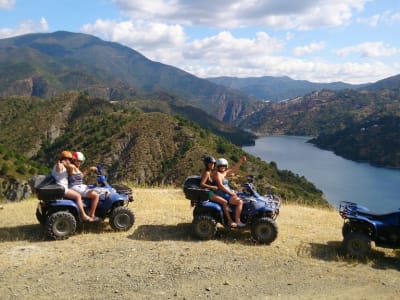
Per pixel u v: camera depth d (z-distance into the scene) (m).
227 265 7.13
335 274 6.99
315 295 6.17
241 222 8.61
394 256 8.09
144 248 7.81
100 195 8.69
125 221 8.83
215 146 131.62
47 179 8.37
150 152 130.00
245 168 111.81
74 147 150.38
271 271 6.99
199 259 7.34
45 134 176.50
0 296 5.77
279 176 117.38
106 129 153.50
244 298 5.96
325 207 15.24
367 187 144.12
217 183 8.50
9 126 182.88
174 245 8.04
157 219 10.00
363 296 6.19
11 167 66.62
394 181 158.75
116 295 5.91
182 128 140.75
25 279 6.34
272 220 8.33
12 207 11.61
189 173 114.12
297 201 15.91
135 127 144.88
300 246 8.36
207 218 8.37
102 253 7.49
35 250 7.59
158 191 15.05
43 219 8.74
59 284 6.20
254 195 8.71
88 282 6.29
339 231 9.89
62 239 8.20
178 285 6.30
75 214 8.59
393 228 7.91
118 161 133.12
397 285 6.62
